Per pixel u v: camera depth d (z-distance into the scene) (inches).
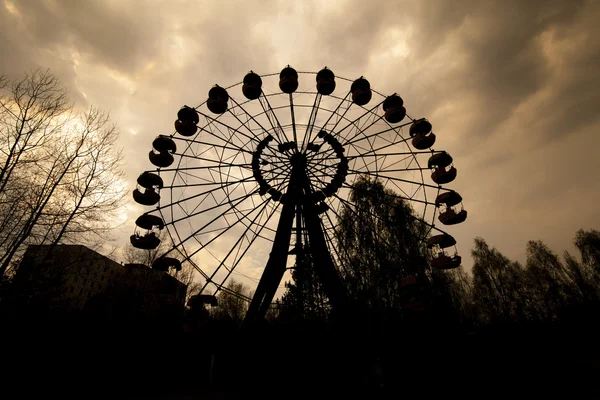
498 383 496.4
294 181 756.6
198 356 816.9
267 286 645.3
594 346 693.3
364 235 1052.5
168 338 885.8
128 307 1120.8
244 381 602.2
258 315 625.3
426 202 793.6
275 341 710.5
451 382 510.0
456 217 731.4
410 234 1032.8
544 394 440.5
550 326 783.1
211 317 652.1
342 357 585.6
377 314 844.6
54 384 604.4
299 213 787.4
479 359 616.4
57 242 737.6
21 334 679.7
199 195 790.5
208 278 679.7
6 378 590.6
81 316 889.5
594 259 1553.9
